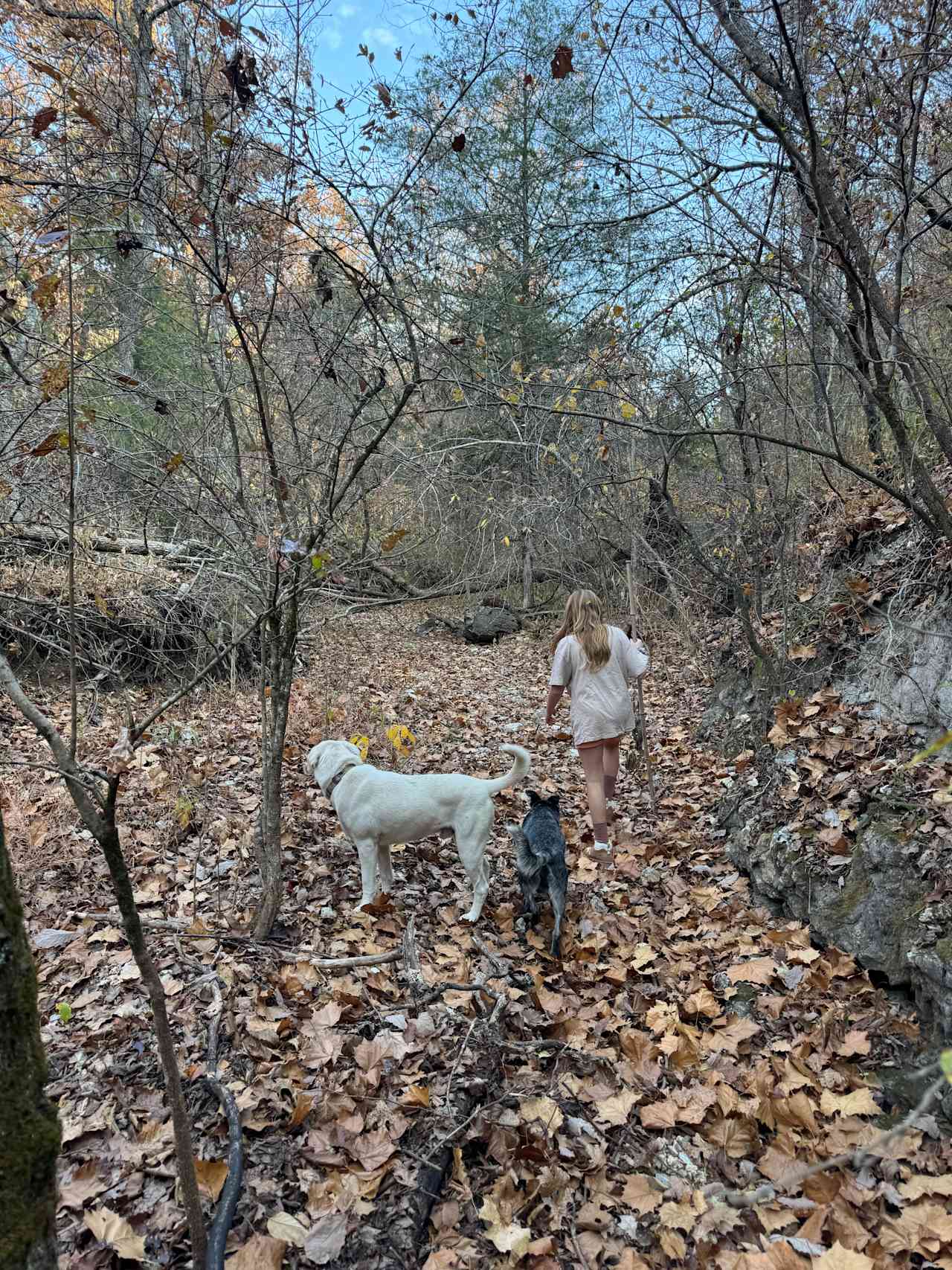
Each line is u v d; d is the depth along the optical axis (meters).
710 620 9.06
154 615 6.66
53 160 3.12
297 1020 3.11
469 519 11.92
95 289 4.05
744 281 4.91
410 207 3.68
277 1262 2.11
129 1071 2.80
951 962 3.12
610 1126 2.80
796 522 6.43
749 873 4.61
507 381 4.95
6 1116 1.39
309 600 5.16
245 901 4.08
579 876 4.68
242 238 3.51
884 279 5.59
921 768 4.19
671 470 8.52
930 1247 2.31
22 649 6.61
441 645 11.98
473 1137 2.64
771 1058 3.14
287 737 6.55
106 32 3.09
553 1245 2.35
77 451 3.14
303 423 4.86
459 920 4.10
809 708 5.38
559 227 5.25
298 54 3.08
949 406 4.73
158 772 5.39
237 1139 2.45
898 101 4.10
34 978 1.49
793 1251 2.27
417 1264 2.23
